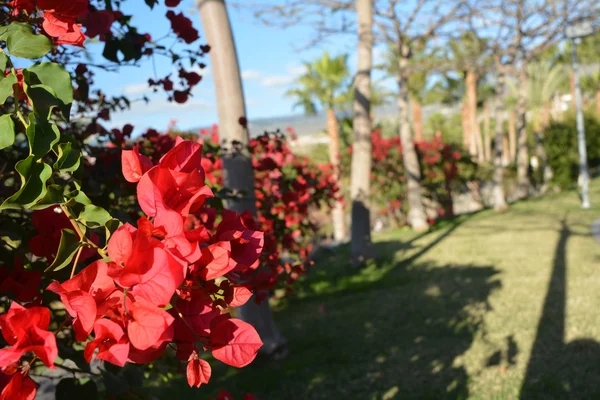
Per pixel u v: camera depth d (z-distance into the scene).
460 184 21.52
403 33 15.41
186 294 0.85
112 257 0.75
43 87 1.00
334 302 8.30
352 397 4.78
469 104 36.62
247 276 1.45
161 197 0.76
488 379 4.80
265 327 5.81
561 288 7.45
